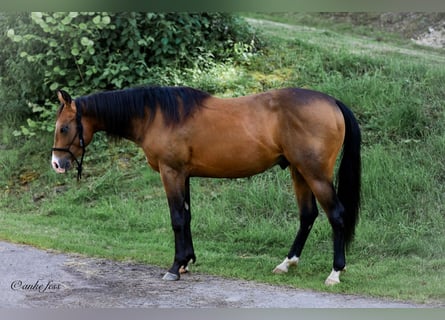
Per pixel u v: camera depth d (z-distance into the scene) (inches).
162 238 359.6
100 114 287.0
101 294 262.2
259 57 531.2
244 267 303.9
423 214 356.5
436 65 503.2
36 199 439.5
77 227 383.6
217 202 394.6
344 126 277.0
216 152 278.1
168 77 496.4
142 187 429.7
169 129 279.7
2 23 540.7
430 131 419.8
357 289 269.4
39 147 489.7
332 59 528.4
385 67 500.1
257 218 375.9
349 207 278.8
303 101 271.0
